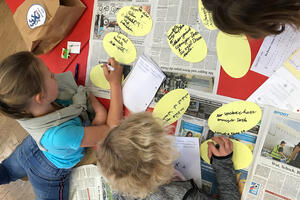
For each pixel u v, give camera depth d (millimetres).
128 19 673
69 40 750
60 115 600
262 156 561
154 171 451
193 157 624
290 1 307
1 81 502
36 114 599
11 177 899
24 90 515
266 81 544
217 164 576
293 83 520
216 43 583
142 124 464
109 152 450
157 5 640
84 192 853
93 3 714
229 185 558
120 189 500
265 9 308
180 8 616
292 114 526
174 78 632
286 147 538
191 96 618
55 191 821
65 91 712
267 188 562
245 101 566
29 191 1073
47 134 597
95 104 714
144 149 437
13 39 1087
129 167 437
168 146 474
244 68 561
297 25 359
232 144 579
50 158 729
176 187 529
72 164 745
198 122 618
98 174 824
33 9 646
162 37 641
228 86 581
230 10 326
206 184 625
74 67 760
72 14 677
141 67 662
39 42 718
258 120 558
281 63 527
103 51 713
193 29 604
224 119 590
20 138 1080
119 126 483
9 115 564
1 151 1100
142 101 669
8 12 1095
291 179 537
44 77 554
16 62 503
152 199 532
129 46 678
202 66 603
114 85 678
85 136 631
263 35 378
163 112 648
